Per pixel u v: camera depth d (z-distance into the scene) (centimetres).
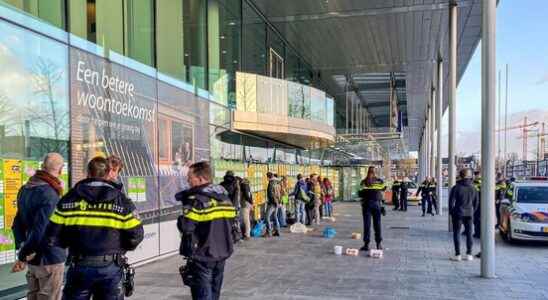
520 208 1248
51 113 743
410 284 775
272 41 1962
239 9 1600
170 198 1065
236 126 1455
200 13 1308
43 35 732
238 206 1230
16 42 681
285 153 2192
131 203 428
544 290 738
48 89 738
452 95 1633
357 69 2688
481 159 852
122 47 947
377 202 1104
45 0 748
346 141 3338
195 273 497
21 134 682
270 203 1393
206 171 519
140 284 766
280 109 1622
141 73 995
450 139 1628
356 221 1862
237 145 1570
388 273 859
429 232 1494
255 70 1772
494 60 855
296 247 1169
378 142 3862
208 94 1313
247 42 1691
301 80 2444
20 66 686
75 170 788
